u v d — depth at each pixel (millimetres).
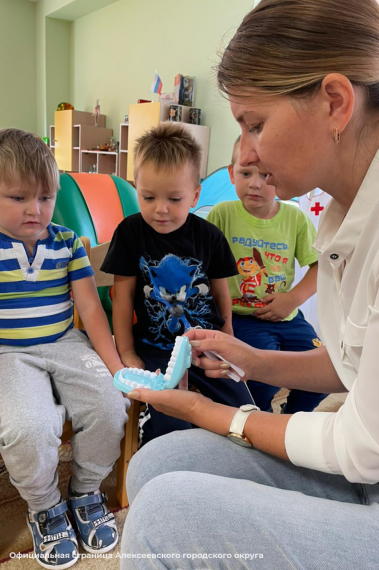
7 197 911
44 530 888
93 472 928
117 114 4738
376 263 510
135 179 1053
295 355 807
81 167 4688
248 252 1302
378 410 470
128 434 1005
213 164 3369
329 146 562
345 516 507
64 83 5656
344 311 649
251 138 625
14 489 1089
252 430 647
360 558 460
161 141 1026
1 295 971
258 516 495
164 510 510
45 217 968
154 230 1084
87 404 908
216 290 1168
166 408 726
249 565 470
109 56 4707
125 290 1074
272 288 1309
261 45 540
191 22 3467
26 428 805
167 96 3410
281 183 618
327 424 571
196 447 670
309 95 529
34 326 1002
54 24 5371
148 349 1065
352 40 512
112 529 949
